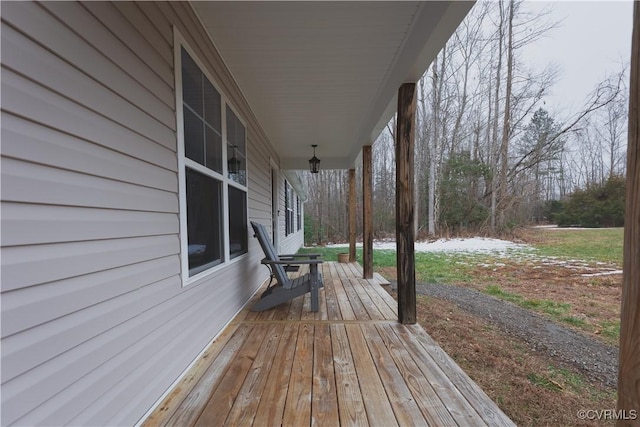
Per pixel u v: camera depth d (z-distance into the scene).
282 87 3.15
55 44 0.95
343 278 4.90
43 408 0.89
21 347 0.83
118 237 1.25
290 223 9.18
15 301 0.82
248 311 3.07
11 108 0.81
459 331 3.31
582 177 14.68
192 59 2.00
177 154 1.76
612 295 4.66
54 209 0.95
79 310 1.04
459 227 13.70
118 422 1.22
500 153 13.64
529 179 14.28
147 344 1.43
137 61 1.39
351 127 4.60
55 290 0.94
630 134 0.80
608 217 12.76
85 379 1.06
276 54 2.51
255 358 1.99
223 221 2.64
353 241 6.85
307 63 2.66
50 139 0.93
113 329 1.21
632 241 0.80
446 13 1.69
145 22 1.46
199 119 2.16
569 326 3.44
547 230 13.02
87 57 1.09
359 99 3.48
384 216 16.50
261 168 4.58
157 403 1.49
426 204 14.48
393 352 2.07
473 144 14.59
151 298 1.48
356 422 1.35
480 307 4.13
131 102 1.34
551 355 2.75
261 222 4.55
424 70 2.33
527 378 2.37
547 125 13.82
